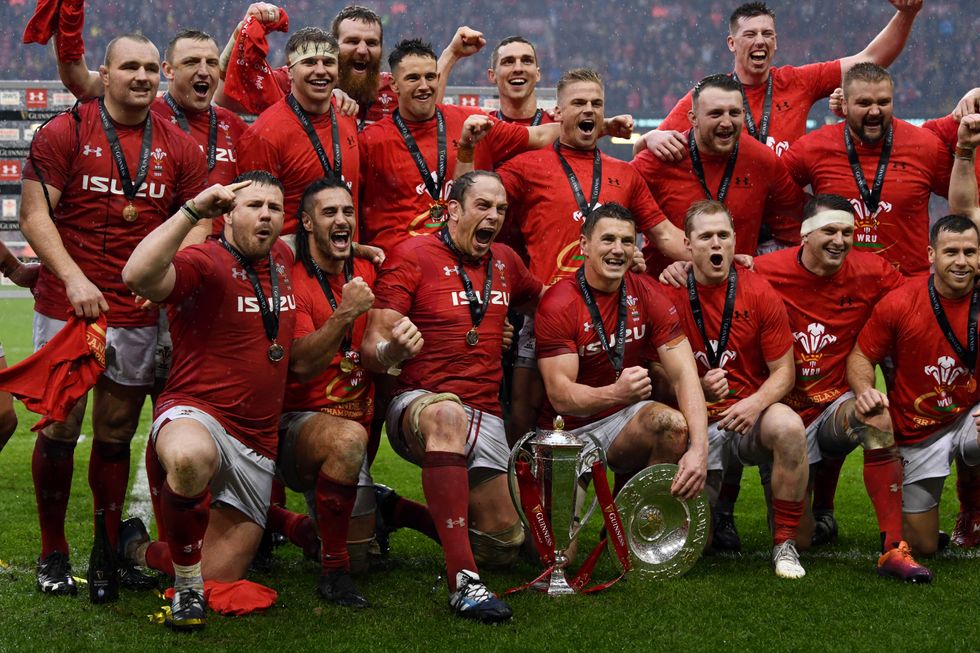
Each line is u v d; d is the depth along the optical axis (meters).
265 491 5.09
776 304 5.93
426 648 4.46
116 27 37.84
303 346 5.09
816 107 37.72
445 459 5.01
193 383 4.91
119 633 4.62
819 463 6.24
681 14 40.88
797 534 6.08
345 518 5.14
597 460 5.37
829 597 5.21
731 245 5.86
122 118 5.59
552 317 5.67
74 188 5.48
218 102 7.48
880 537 6.35
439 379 5.51
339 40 7.22
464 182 5.57
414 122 6.61
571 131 6.50
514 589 5.29
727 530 6.28
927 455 5.98
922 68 37.88
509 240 6.80
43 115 18.55
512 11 40.81
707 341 5.96
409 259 5.58
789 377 5.88
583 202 6.41
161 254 4.50
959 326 5.88
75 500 7.32
